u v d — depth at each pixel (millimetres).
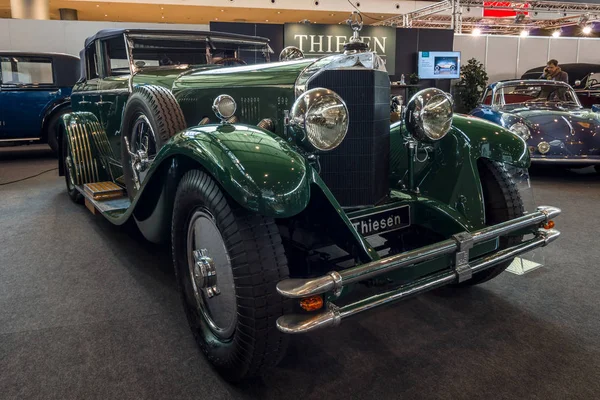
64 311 2312
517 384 1733
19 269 2848
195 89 2590
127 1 15266
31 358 1906
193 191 1727
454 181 2281
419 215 2275
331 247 2779
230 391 1711
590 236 3455
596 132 5305
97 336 2080
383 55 12828
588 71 9172
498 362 1879
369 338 2078
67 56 7824
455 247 1771
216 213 1596
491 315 2273
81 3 15492
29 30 10617
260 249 1531
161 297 2473
